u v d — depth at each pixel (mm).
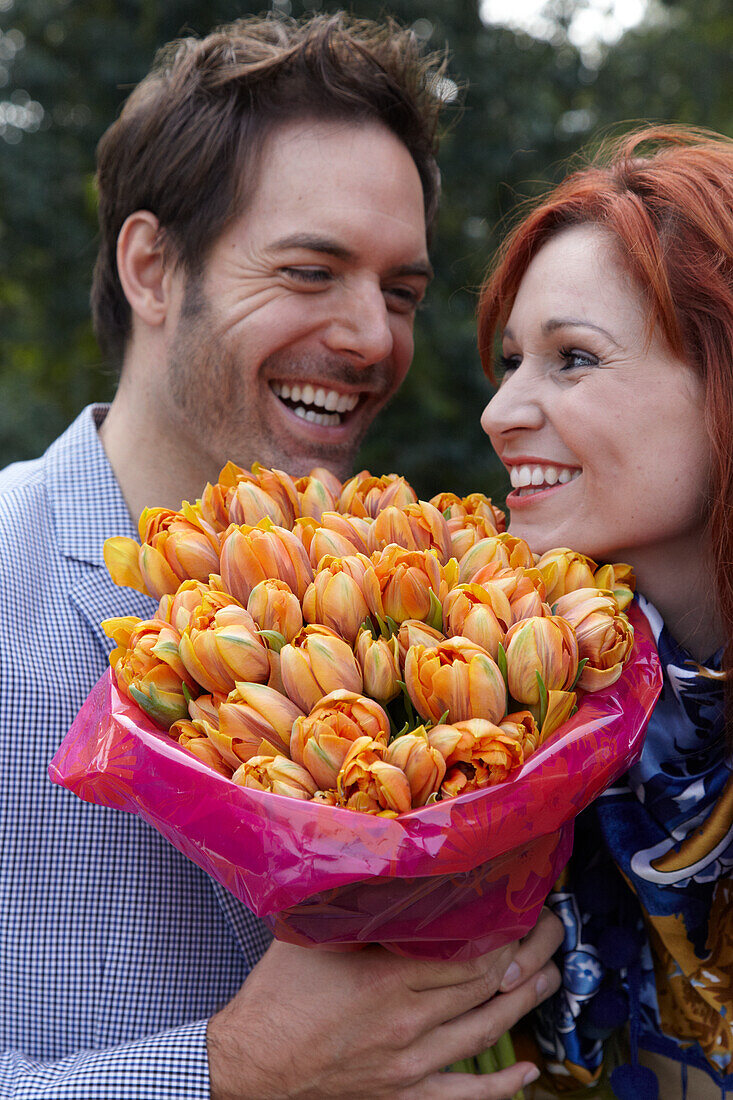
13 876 1407
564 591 1135
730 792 1170
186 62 1733
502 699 962
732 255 1127
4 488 1723
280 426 1748
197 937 1439
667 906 1219
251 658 988
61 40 5008
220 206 1648
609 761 1013
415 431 5281
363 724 940
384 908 1010
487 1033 1195
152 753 1016
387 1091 1185
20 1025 1395
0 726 1431
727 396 1119
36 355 6086
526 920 1108
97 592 1558
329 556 1061
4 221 5051
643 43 5977
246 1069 1192
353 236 1630
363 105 1657
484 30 5188
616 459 1164
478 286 1602
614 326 1160
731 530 1136
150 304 1764
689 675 1156
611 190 1224
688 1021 1236
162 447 1775
